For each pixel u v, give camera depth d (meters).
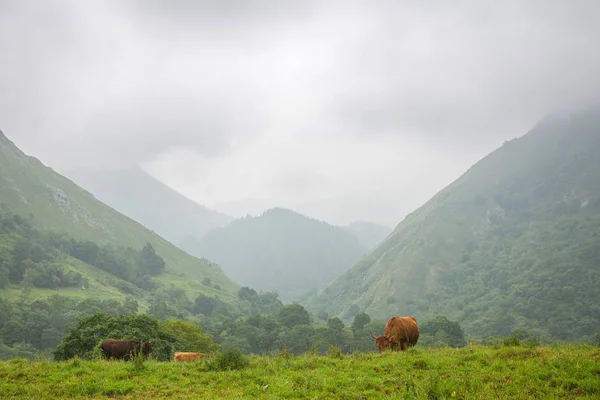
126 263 177.75
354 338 100.56
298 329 97.12
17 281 126.69
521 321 143.25
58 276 134.00
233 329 102.69
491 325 147.88
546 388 10.30
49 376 12.92
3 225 152.25
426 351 15.96
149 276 183.62
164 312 122.88
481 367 12.49
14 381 12.48
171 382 12.63
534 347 14.51
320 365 14.12
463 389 10.59
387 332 18.19
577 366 11.37
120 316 37.91
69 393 11.54
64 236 171.50
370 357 15.34
